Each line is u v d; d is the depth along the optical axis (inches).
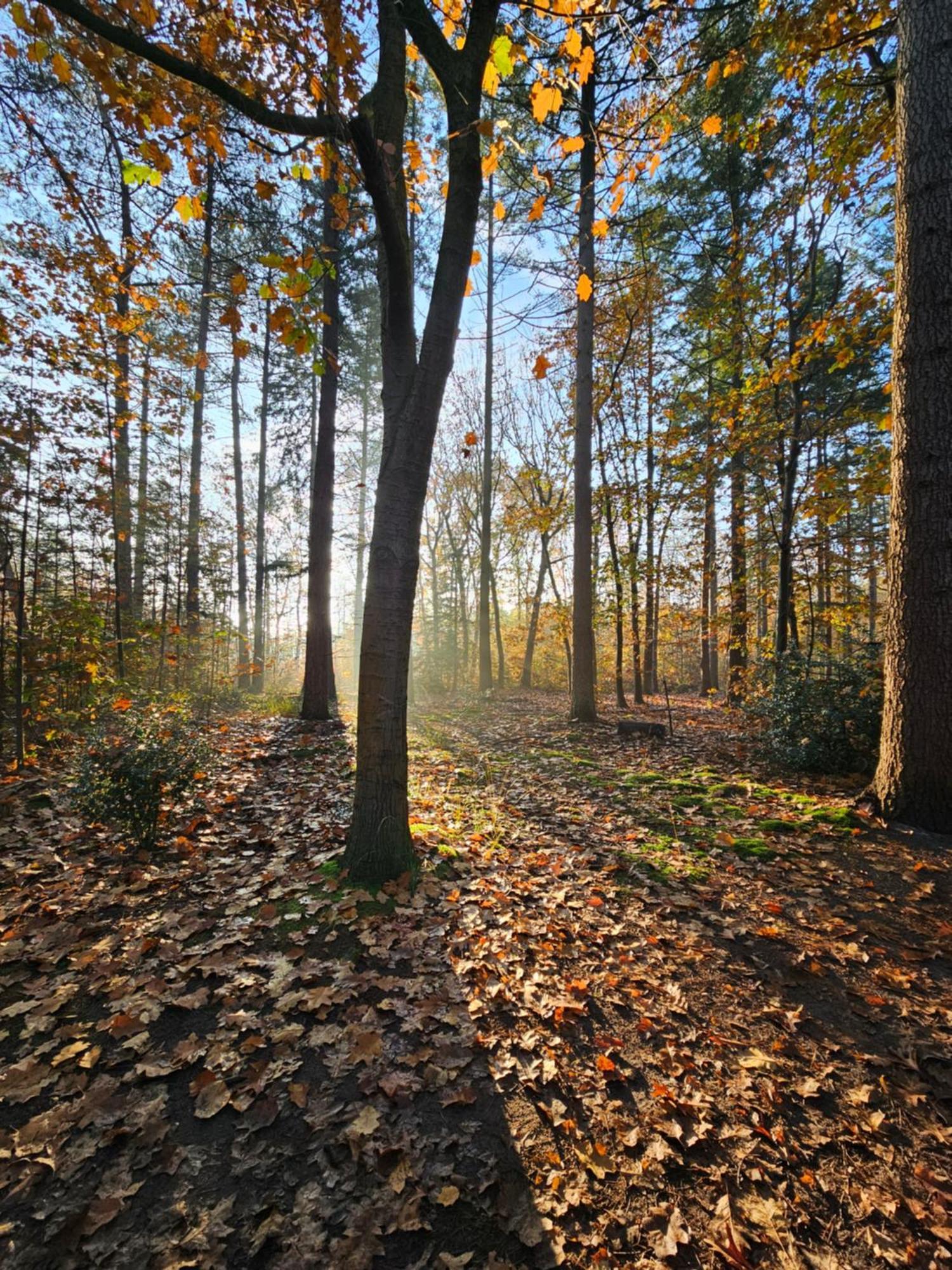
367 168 108.9
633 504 471.8
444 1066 85.5
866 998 101.2
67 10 87.9
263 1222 63.2
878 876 140.3
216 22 112.7
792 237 275.4
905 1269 60.0
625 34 122.6
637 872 150.8
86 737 220.1
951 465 154.0
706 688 683.4
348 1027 92.3
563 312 266.4
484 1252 61.2
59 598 277.1
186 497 510.6
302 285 103.9
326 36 101.2
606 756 286.0
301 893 131.4
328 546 361.7
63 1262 58.7
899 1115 78.4
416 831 168.6
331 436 359.3
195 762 168.6
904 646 162.1
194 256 430.3
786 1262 60.9
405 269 129.0
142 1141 72.2
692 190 399.5
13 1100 77.4
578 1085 83.5
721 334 367.2
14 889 130.4
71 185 203.0
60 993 97.7
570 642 666.8
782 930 121.8
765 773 234.5
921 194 155.6
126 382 301.0
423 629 911.7
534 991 102.7
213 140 117.6
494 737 346.6
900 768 163.2
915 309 157.2
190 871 143.7
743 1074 85.8
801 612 409.7
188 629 419.2
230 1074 83.0
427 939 116.3
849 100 225.9
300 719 354.3
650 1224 64.7
